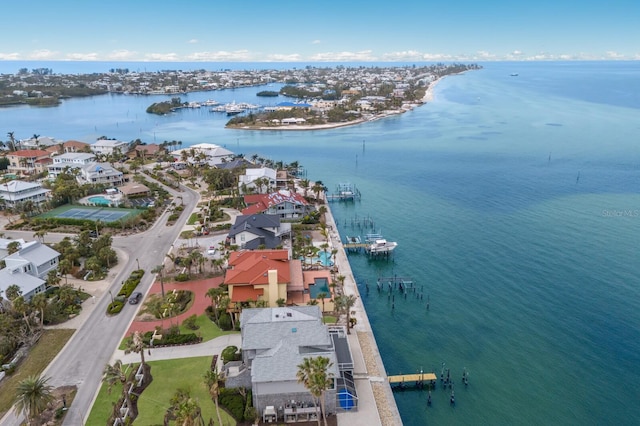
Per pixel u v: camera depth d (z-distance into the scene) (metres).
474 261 109.94
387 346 77.81
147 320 78.44
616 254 111.88
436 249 117.38
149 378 63.25
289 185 169.38
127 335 73.94
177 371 64.69
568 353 75.69
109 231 121.38
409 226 134.50
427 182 182.75
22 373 64.44
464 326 83.62
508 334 81.00
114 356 68.38
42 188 152.25
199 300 85.31
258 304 76.62
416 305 90.88
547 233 125.94
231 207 143.00
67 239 107.00
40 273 91.81
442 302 91.75
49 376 63.78
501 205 151.38
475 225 133.75
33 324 75.88
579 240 120.69
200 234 118.00
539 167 199.75
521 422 61.75
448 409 63.94
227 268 92.50
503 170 196.88
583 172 188.88
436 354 75.75
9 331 71.38
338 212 148.62
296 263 92.81
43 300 74.44
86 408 57.94
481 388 67.94
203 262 97.19
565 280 99.62
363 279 102.00
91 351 69.69
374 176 194.38
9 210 136.62
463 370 71.75
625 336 79.88
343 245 117.38
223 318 75.38
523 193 163.75
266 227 110.69
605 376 70.31
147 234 119.69
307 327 63.44
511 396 66.38
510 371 71.56
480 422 61.75
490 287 97.38
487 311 88.44
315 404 54.09
